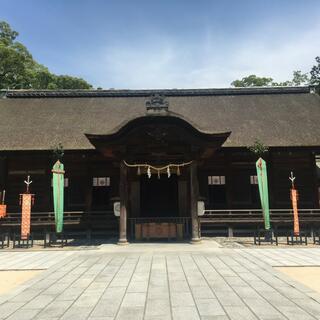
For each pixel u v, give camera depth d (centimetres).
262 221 2025
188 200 2264
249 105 2723
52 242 1888
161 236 1823
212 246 1619
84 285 927
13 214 2095
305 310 704
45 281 979
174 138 1709
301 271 1097
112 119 2491
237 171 2314
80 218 2064
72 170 2322
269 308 718
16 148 2125
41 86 5078
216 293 833
